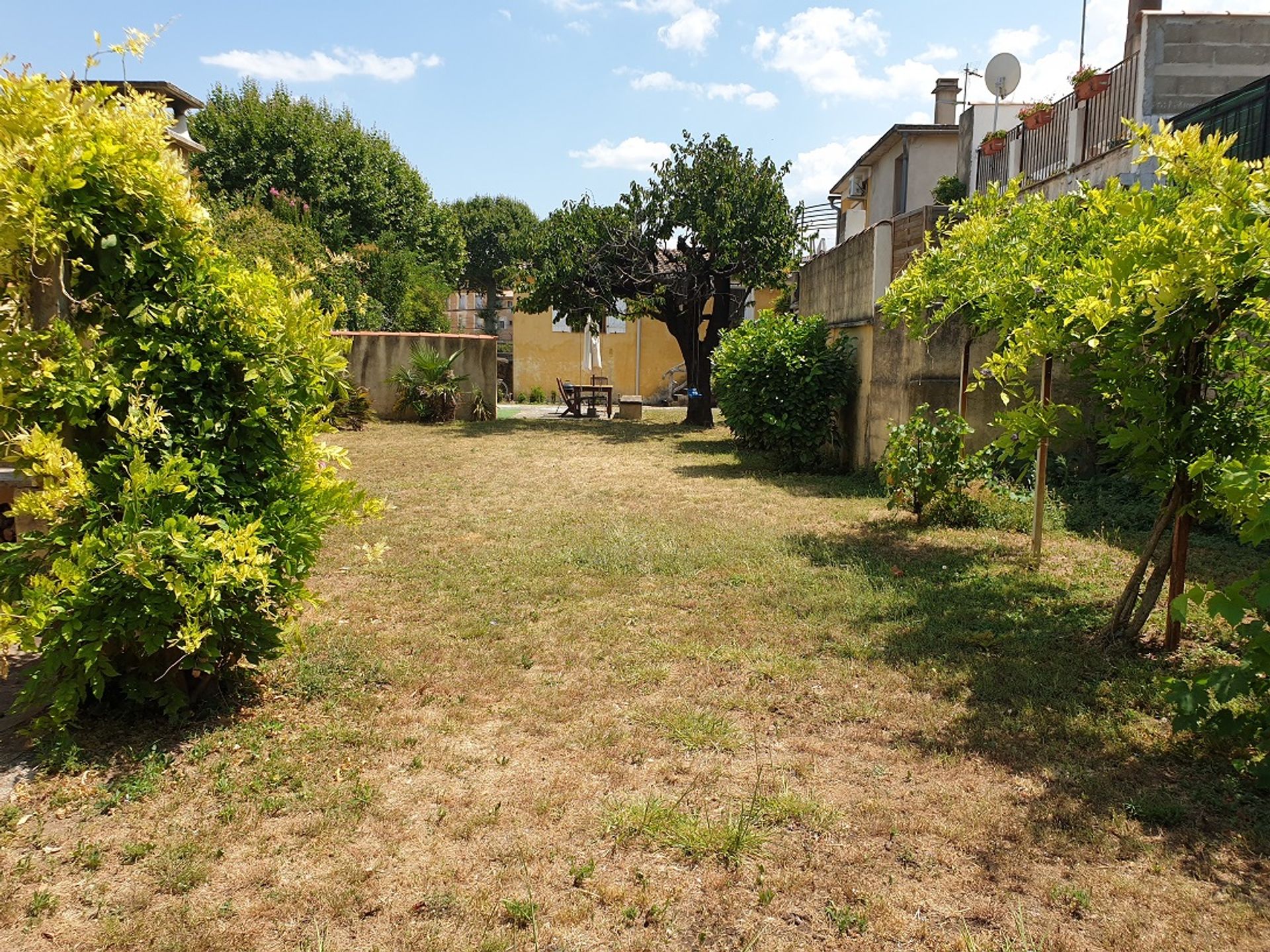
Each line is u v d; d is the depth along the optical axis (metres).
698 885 2.70
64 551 3.42
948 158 21.05
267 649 4.00
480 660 4.55
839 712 3.94
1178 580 4.54
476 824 3.02
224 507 3.77
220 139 26.56
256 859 2.81
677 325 19.77
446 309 33.22
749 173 18.06
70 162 3.44
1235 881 2.69
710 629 5.02
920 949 2.41
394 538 7.41
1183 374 4.30
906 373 9.64
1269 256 3.43
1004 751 3.54
